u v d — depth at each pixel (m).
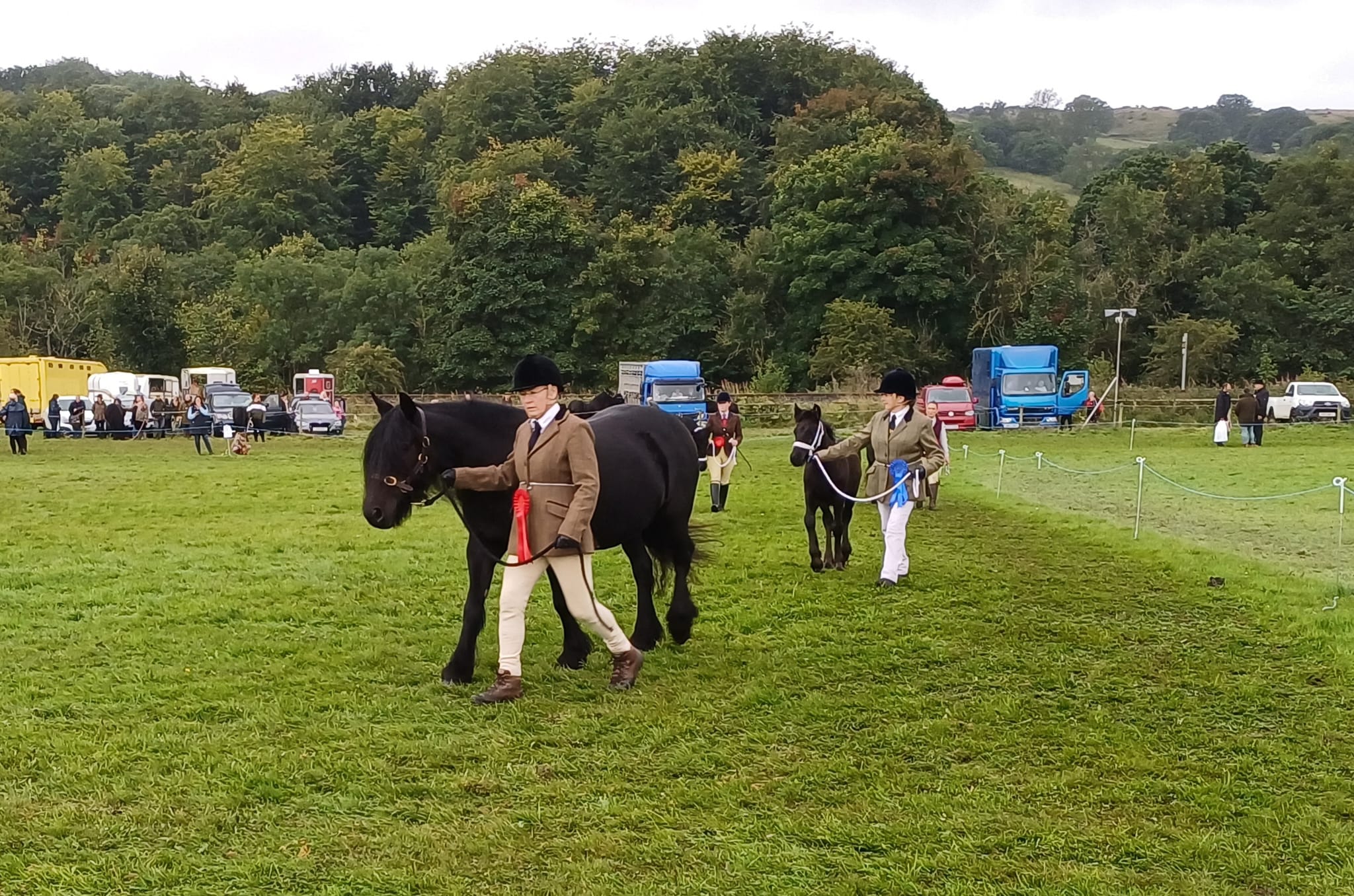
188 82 129.00
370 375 61.31
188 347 63.59
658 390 42.50
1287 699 6.95
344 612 9.38
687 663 7.76
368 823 5.03
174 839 4.85
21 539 13.67
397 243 98.25
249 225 95.00
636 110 89.56
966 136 87.62
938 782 5.55
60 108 119.25
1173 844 4.84
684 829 4.98
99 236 97.38
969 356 63.88
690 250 69.62
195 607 9.53
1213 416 46.84
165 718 6.48
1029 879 4.52
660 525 8.16
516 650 6.88
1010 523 15.11
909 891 4.41
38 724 6.34
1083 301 62.16
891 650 8.08
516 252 64.75
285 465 26.55
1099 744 6.11
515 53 108.44
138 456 29.98
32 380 45.78
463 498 7.14
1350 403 46.78
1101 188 77.12
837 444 10.66
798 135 82.38
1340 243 64.81
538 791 5.38
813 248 63.59
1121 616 9.20
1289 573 10.95
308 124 111.62
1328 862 4.70
